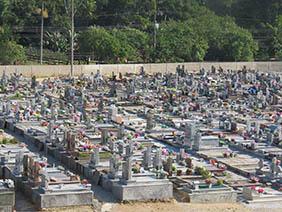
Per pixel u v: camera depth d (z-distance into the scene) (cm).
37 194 3444
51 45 12331
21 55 10969
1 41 11050
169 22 13650
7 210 3350
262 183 4000
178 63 10975
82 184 3569
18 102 6681
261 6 16088
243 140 5169
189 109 6631
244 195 3744
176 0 15150
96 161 4059
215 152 4778
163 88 8256
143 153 4284
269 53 13300
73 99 6988
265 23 15662
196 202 3641
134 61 11725
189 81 8769
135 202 3566
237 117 6291
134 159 4238
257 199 3706
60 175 3750
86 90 7875
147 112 6328
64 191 3459
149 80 8869
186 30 12562
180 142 4969
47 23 12900
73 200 3456
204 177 3919
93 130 5262
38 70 9594
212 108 6806
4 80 8225
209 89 8081
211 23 13688
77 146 4469
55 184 3556
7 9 12812
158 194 3606
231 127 5572
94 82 8512
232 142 5088
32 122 5572
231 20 14875
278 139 5081
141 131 5441
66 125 5434
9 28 11969
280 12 15862
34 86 8050
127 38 12125
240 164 4438
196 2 16312
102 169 3969
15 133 5384
